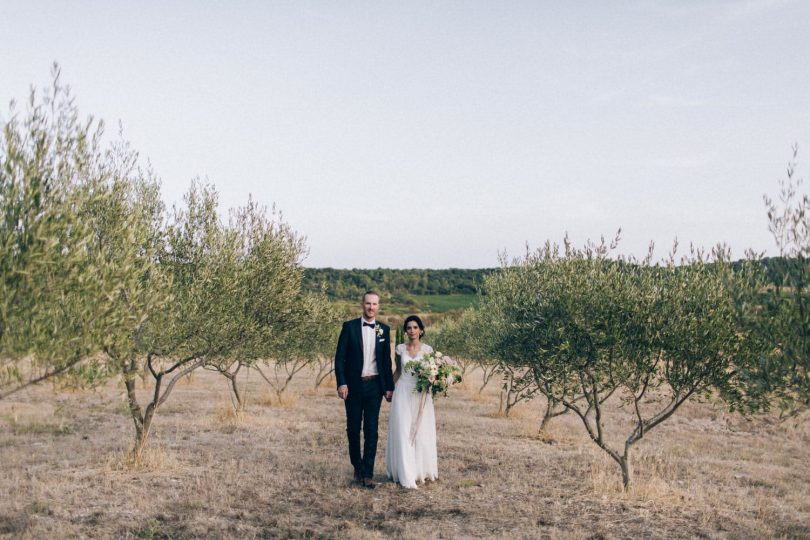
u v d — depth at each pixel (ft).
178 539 21.47
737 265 24.61
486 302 52.80
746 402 23.50
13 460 32.89
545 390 30.42
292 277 39.09
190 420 50.57
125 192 29.96
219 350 33.12
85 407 55.83
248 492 27.66
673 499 27.61
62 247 18.37
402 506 26.14
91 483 28.17
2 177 17.84
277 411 59.72
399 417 29.81
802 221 18.52
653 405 66.69
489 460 36.68
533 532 22.68
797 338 18.52
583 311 28.25
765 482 32.58
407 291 302.86
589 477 31.42
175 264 33.14
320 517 24.45
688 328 25.52
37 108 19.07
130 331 22.21
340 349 29.40
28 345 16.87
